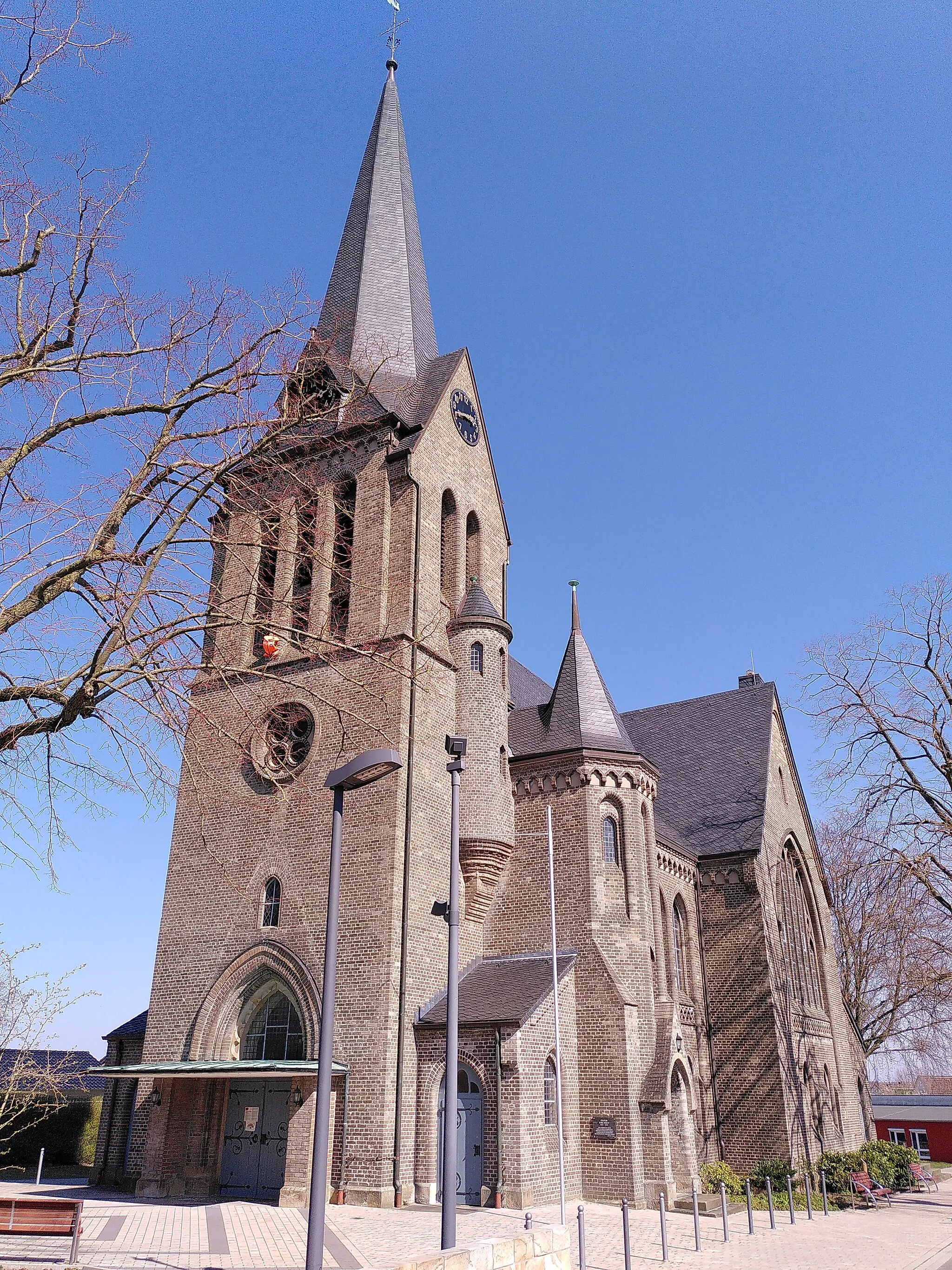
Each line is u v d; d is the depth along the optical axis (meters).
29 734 11.84
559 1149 23.20
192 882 30.03
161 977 29.44
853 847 31.30
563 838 30.42
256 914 28.27
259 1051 27.41
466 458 36.25
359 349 35.38
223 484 13.87
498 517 38.22
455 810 19.27
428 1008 26.33
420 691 29.25
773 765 42.41
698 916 36.28
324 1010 13.69
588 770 30.78
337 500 33.06
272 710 23.00
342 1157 24.08
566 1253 12.38
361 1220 21.17
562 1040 26.88
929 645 32.47
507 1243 11.26
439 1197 24.11
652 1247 20.27
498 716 31.62
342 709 15.25
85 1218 21.11
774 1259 19.42
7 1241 17.59
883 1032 50.47
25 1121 37.84
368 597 30.53
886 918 29.44
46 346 12.59
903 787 30.83
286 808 28.94
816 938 43.91
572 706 32.53
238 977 27.86
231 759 30.73
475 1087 24.84
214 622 13.59
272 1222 20.83
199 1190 25.94
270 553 32.94
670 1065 27.36
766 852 38.00
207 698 31.88
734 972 35.19
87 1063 43.53
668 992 32.12
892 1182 37.00
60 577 11.91
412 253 41.53
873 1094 80.56
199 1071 23.92
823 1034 40.69
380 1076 24.28
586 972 28.39
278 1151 25.94
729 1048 34.31
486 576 36.28
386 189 42.00
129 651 12.06
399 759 14.88
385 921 25.80
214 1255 16.73
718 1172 29.62
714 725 44.34
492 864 30.05
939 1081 98.00
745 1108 33.28
